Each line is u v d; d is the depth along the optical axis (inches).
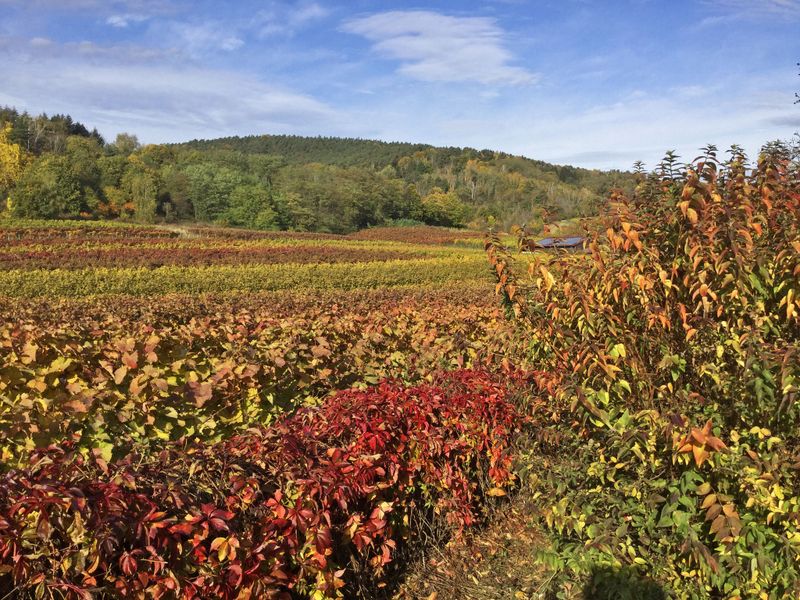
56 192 2810.0
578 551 129.4
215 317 256.7
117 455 150.6
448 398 156.9
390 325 247.0
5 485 90.6
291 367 187.3
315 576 117.1
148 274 785.6
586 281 128.5
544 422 148.2
